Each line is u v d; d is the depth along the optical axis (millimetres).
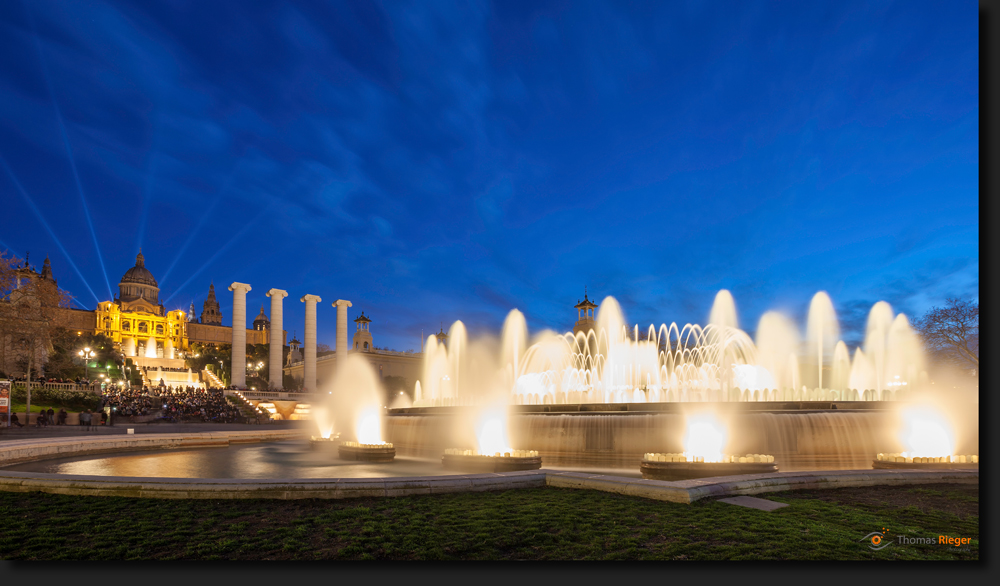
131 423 55188
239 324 93625
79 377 85500
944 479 12406
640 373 44625
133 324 159750
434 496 11172
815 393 27469
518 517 9383
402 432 23844
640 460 17891
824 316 36062
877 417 17719
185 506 10445
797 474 11969
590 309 72500
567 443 18859
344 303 108812
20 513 10023
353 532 8672
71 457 24219
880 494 11148
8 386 41094
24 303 53625
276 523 9211
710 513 9469
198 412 63406
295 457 23812
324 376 135250
